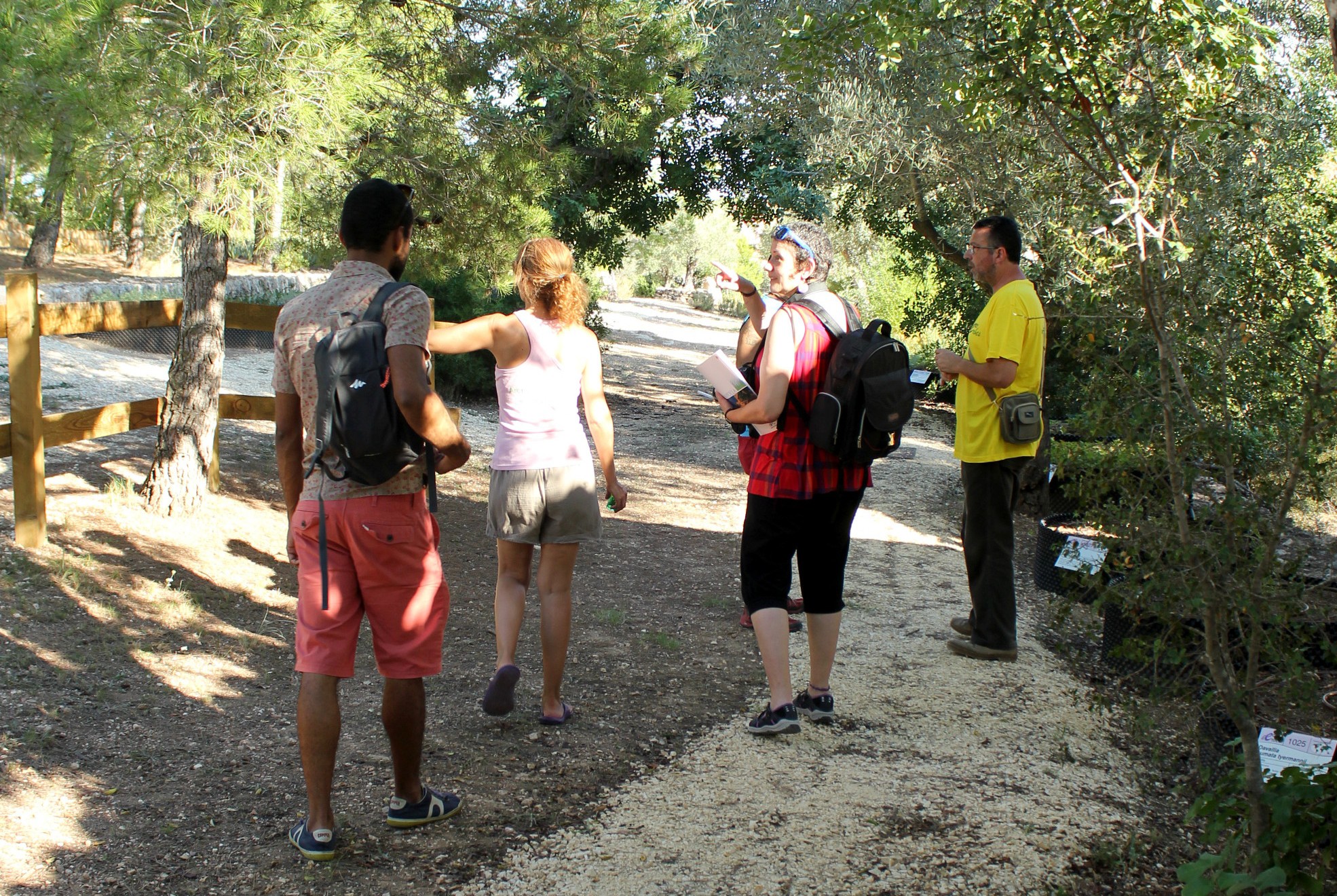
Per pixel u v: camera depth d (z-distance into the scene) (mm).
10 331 4660
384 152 6254
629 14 7066
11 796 2869
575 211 13914
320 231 6199
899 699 4035
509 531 3559
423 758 3348
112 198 4688
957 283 13312
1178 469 2396
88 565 4668
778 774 3355
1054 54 2592
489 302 14211
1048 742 3688
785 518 3619
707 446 11227
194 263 5559
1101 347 2615
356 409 2545
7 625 3947
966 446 4402
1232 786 2527
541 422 3549
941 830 3025
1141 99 2807
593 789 3215
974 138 7074
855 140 7898
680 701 3988
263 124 4379
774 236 3816
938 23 3031
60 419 4945
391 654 2771
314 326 2686
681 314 37094
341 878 2643
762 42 9695
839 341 3611
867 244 20156
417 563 2744
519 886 2660
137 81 4121
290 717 3586
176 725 3426
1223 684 2430
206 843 2756
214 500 6098
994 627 4477
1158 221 2520
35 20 4438
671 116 7668
